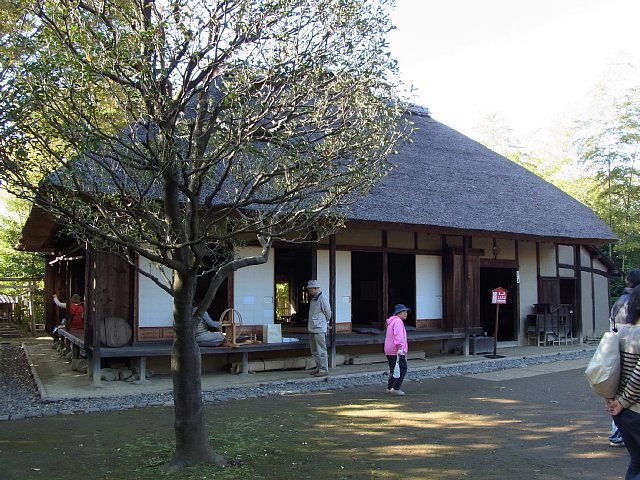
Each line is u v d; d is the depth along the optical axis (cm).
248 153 517
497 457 564
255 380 998
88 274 1020
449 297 1362
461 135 1806
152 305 1011
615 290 2291
